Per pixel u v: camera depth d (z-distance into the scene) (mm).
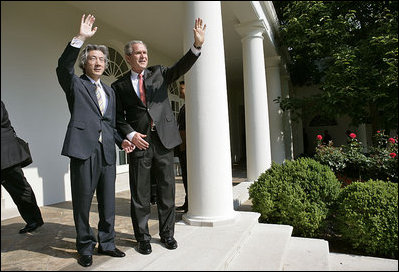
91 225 3303
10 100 4023
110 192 2461
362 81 6777
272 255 2586
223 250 2438
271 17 6562
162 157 2582
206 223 3070
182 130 3883
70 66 2180
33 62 4281
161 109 2588
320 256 2898
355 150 6375
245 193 5277
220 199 3158
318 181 3916
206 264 2160
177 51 6961
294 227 3848
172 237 2588
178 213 3852
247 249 2736
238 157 13492
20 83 4129
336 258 3289
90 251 2268
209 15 3123
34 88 4355
